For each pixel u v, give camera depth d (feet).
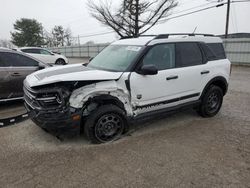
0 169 11.48
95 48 118.83
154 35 16.63
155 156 12.73
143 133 15.57
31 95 13.47
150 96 14.88
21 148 13.47
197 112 18.94
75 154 12.85
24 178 10.84
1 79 19.90
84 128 13.69
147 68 13.65
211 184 10.52
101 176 11.00
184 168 11.66
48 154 12.85
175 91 15.99
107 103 13.89
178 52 16.25
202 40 17.90
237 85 33.09
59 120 12.66
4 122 15.81
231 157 12.74
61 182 10.58
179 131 15.99
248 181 10.77
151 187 10.28
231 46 67.21
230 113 19.86
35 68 21.75
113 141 14.33
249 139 14.90
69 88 12.73
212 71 17.87
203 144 14.16
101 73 13.60
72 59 110.11
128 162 12.14
